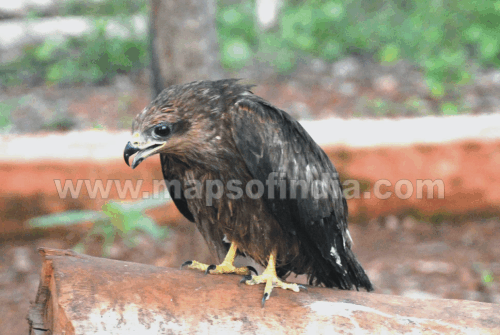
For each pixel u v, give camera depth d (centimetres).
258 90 1352
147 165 726
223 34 1686
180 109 342
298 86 1380
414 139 757
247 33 1711
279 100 1287
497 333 274
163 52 614
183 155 358
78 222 684
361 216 774
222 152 350
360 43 1598
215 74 638
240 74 1458
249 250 372
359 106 1226
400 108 1205
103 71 1479
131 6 1691
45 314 308
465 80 1329
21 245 734
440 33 1528
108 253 707
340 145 747
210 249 404
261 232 360
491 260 684
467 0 1560
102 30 1517
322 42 1623
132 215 604
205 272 348
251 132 343
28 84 1480
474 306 295
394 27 1622
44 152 735
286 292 307
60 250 309
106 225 661
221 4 1939
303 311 288
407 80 1376
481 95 1260
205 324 276
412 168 755
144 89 1396
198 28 607
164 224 749
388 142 752
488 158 755
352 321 280
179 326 272
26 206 728
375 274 666
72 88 1428
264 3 1714
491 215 774
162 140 345
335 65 1516
